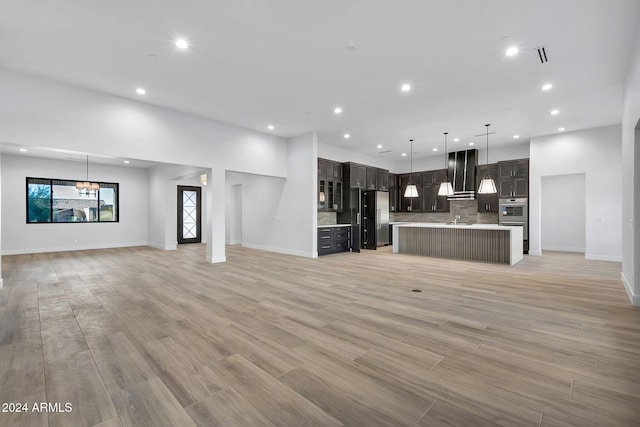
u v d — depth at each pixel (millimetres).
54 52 3641
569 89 4648
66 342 2504
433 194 10086
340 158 9055
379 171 9844
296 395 1795
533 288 4273
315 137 7258
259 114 5926
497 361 2193
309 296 3875
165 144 5586
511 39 3342
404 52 3643
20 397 1767
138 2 2764
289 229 7828
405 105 5402
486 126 6688
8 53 3664
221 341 2535
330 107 5496
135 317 3092
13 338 2578
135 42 3432
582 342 2502
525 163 7891
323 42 3439
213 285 4445
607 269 5656
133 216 9453
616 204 6566
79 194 8461
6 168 7375
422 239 7699
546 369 2078
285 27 3162
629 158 3830
